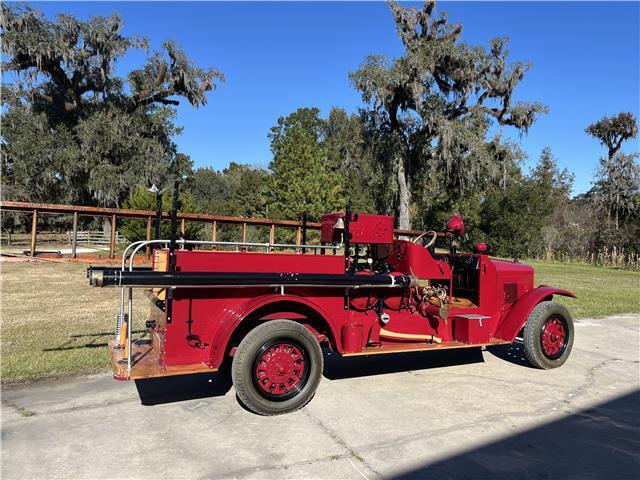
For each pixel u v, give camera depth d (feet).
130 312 12.87
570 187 146.10
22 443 11.56
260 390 13.39
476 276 19.04
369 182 110.52
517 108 98.43
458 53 97.09
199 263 13.47
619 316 32.55
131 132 114.93
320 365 14.26
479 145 94.84
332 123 178.81
